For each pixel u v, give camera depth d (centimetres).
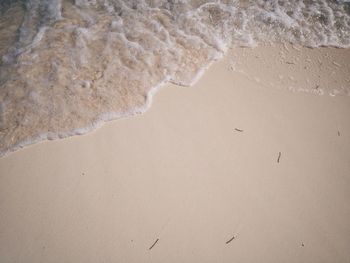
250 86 154
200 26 181
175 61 163
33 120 137
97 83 151
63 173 121
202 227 109
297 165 125
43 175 121
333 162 127
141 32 173
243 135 134
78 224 109
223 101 147
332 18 189
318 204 115
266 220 111
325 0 196
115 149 129
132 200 115
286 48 175
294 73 161
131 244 105
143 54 164
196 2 192
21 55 156
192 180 120
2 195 115
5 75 149
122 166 124
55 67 153
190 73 159
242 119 140
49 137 133
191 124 137
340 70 164
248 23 185
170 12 186
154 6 188
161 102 146
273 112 143
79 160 125
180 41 172
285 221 111
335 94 152
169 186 118
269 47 175
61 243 105
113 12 182
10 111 138
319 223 111
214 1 193
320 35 182
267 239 107
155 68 159
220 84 154
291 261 103
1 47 161
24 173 121
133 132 134
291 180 121
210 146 130
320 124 139
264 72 161
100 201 114
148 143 131
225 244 106
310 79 159
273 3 194
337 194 118
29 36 166
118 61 159
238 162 126
